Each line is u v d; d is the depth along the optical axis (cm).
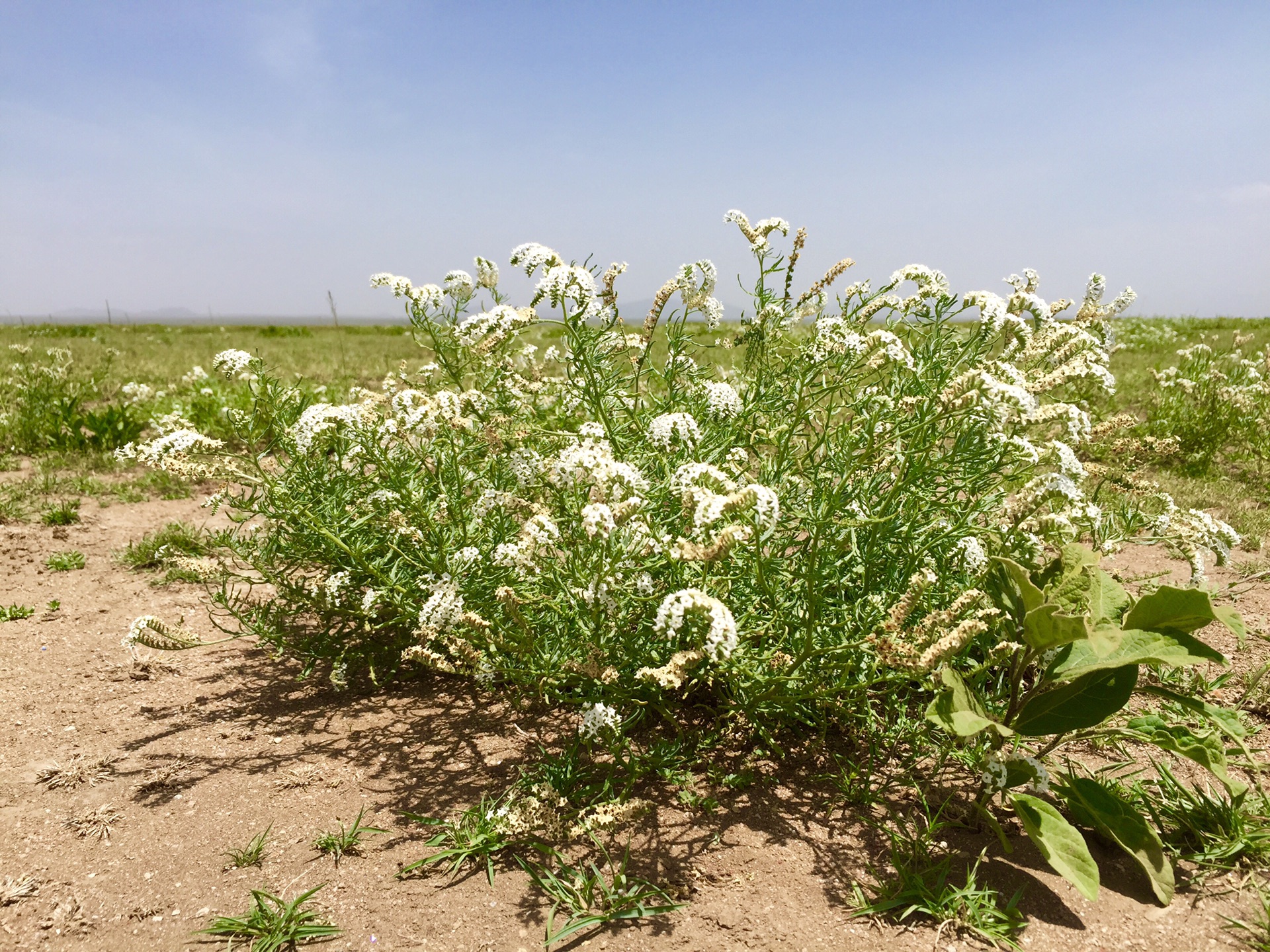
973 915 213
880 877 233
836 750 302
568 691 323
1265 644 378
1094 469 376
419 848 250
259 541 392
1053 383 327
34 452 784
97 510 626
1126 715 314
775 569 286
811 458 320
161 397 960
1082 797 240
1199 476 676
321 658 367
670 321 379
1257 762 289
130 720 331
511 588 273
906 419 299
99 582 484
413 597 328
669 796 278
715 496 234
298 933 213
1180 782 278
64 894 229
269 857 246
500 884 235
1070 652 260
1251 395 772
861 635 269
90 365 1335
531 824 244
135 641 306
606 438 327
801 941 211
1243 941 208
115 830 258
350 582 336
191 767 296
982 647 314
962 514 298
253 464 354
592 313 313
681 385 386
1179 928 213
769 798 275
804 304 400
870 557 291
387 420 324
